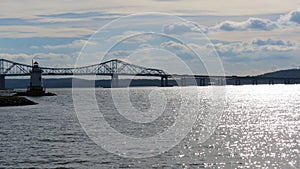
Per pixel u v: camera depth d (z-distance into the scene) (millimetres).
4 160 59188
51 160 59219
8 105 181875
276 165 58406
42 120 115438
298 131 94375
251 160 61062
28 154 63312
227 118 128375
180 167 56312
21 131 90438
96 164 57188
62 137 80812
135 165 56938
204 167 56594
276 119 124875
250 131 94250
